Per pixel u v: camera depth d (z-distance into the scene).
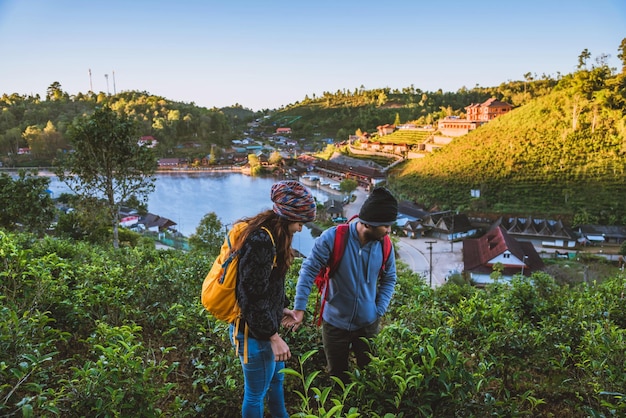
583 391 4.12
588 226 59.00
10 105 179.50
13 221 22.66
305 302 3.49
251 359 3.00
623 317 5.88
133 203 21.59
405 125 138.25
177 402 3.36
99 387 2.91
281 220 2.80
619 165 67.62
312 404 3.95
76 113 178.75
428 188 78.44
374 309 3.73
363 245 3.54
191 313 4.81
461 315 4.93
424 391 3.05
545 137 78.69
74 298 4.95
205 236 30.05
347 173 110.94
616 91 79.06
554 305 6.75
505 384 4.48
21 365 2.94
